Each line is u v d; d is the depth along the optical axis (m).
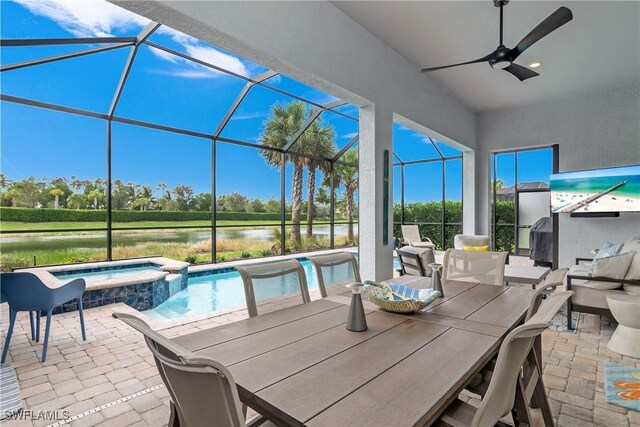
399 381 1.04
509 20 3.49
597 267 3.39
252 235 9.66
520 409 1.40
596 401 2.14
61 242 7.07
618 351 2.89
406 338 1.41
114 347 3.02
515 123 6.38
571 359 2.77
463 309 1.85
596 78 5.02
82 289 3.20
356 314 1.51
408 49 4.14
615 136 5.45
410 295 2.01
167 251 8.49
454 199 10.17
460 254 2.86
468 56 4.33
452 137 5.71
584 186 5.58
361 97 3.62
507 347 0.99
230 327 1.55
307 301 2.12
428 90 4.96
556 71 4.76
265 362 1.18
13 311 2.78
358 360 1.19
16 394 2.22
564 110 5.89
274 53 2.70
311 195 10.57
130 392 2.25
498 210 8.37
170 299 5.53
